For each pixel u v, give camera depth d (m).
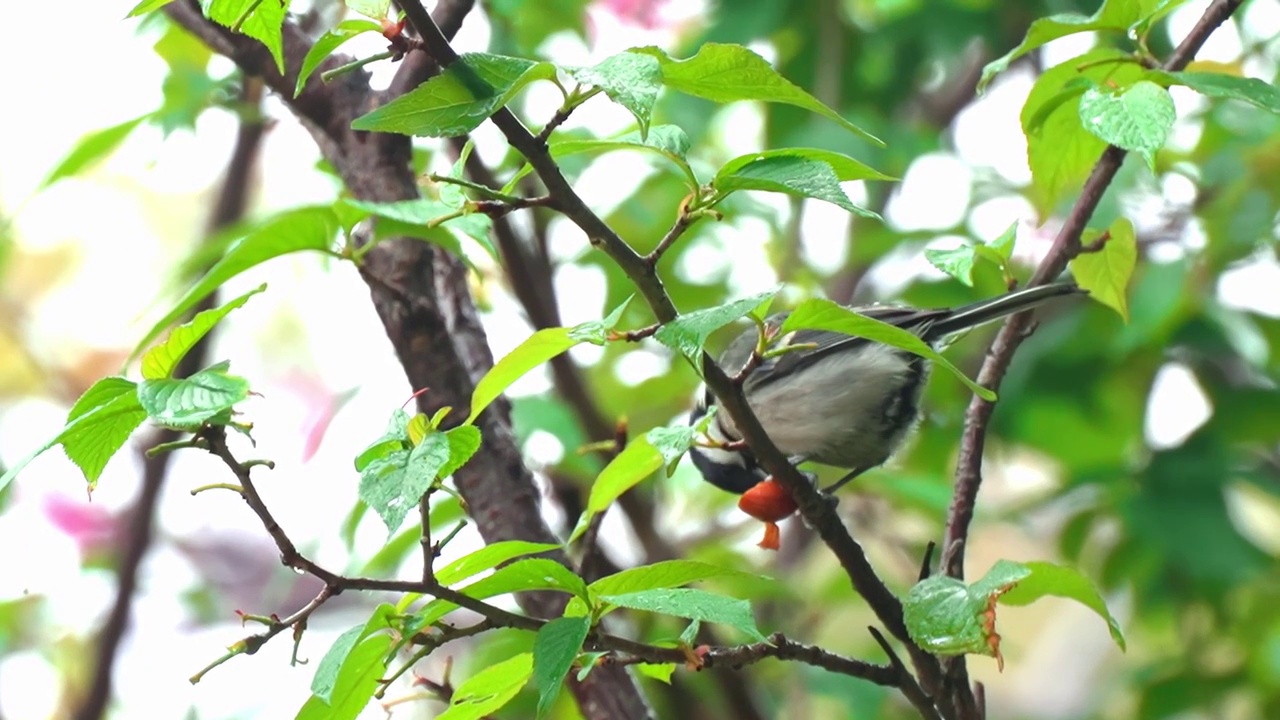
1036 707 17.48
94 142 8.91
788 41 12.90
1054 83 6.61
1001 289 11.87
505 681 5.06
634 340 4.63
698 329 4.26
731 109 13.36
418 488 4.05
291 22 7.86
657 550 10.11
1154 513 10.85
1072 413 12.20
